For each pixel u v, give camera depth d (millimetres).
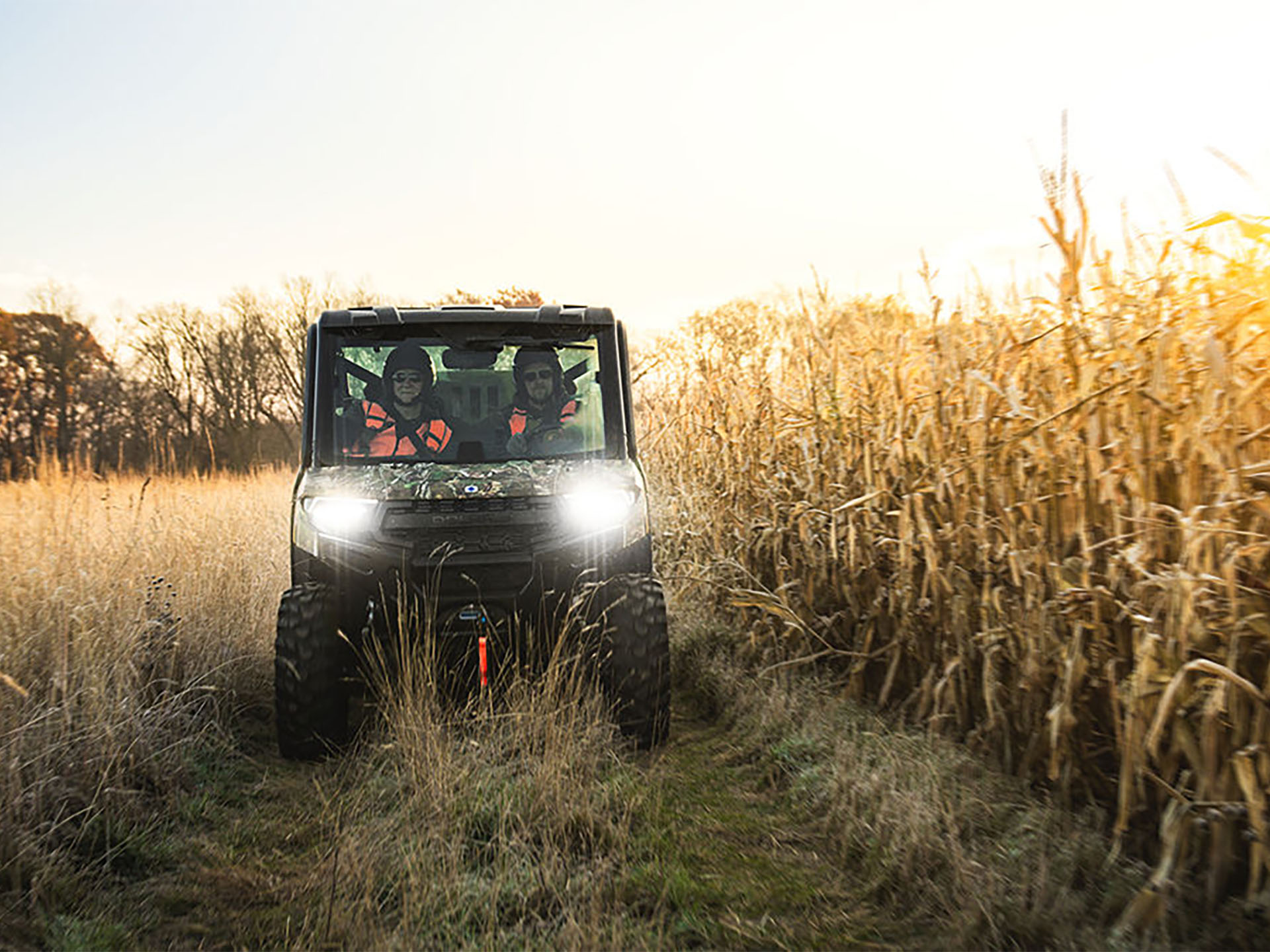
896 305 5223
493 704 4734
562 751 4168
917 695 4668
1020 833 3383
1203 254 3236
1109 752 3582
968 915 2932
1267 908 2719
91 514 5555
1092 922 2932
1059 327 3697
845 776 3914
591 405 5242
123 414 33562
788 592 5625
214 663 5320
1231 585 2820
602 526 4707
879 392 5211
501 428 5141
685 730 5098
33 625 4547
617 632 4719
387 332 5133
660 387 8828
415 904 3066
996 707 3986
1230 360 3049
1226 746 2938
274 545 8422
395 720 4414
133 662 4711
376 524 4535
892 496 4832
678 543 7574
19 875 3201
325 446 5008
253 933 3057
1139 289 3475
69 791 3678
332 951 2910
